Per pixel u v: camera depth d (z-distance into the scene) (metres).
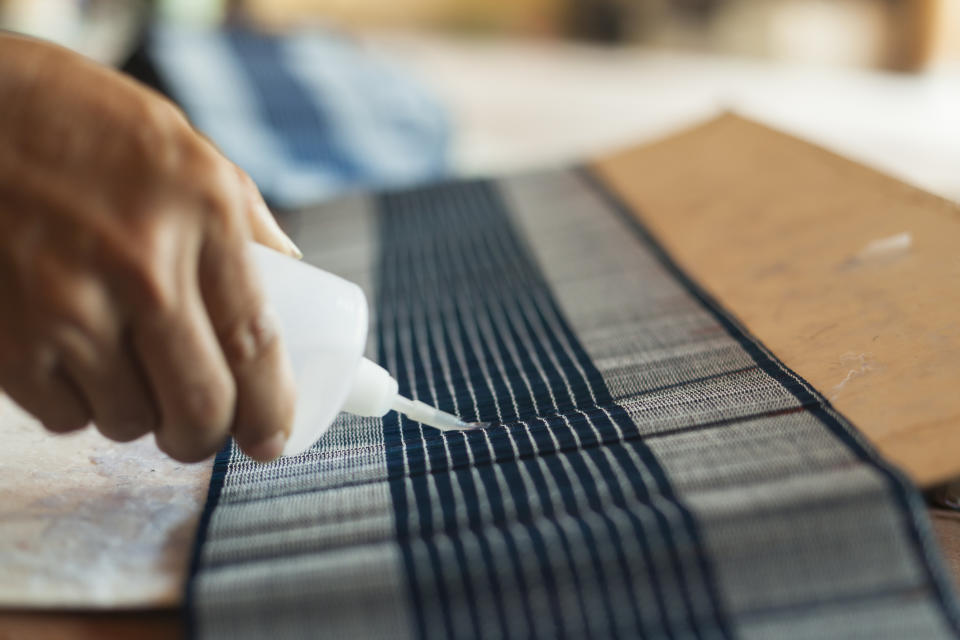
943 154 2.56
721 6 3.91
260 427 0.36
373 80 1.76
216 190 0.32
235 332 0.34
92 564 0.38
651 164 0.90
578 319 0.62
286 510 0.41
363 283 0.77
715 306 0.59
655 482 0.38
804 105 3.15
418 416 0.47
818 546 0.34
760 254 0.63
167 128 0.32
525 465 0.42
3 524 0.41
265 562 0.36
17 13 2.60
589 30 4.14
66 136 0.31
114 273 0.31
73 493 0.45
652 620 0.33
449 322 0.66
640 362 0.53
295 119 1.56
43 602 0.36
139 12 2.30
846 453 0.38
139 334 0.32
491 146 2.55
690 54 3.99
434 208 0.96
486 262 0.78
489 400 0.52
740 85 3.45
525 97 3.15
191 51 1.56
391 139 1.67
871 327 0.49
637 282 0.66
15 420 0.54
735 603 0.33
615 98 3.20
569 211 0.86
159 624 0.36
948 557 0.41
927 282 0.50
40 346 0.31
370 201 1.03
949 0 3.58
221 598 0.34
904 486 0.34
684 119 2.89
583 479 0.40
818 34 3.79
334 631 0.33
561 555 0.34
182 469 0.47
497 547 0.34
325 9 4.20
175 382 0.33
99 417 0.35
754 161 0.77
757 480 0.37
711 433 0.42
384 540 0.37
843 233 0.60
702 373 0.50
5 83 0.31
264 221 0.41
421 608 0.34
